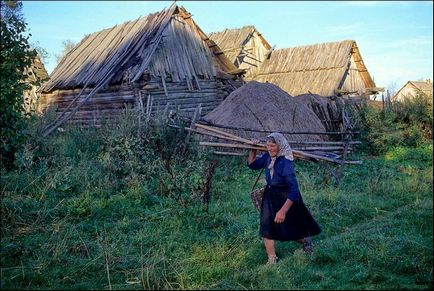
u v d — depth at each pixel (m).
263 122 12.19
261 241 6.02
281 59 30.67
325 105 15.16
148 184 8.59
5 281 4.79
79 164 8.95
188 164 8.60
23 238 5.98
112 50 18.69
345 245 5.46
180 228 6.55
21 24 6.56
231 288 4.64
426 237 5.57
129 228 6.58
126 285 4.85
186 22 18.44
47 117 13.41
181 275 4.96
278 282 4.59
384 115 14.13
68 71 19.38
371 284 4.48
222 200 8.05
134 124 9.96
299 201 5.33
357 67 30.23
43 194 7.50
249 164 5.74
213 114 12.73
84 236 6.21
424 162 11.80
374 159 12.22
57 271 5.11
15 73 6.60
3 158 7.19
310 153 10.22
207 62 18.73
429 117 14.10
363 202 7.84
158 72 16.94
